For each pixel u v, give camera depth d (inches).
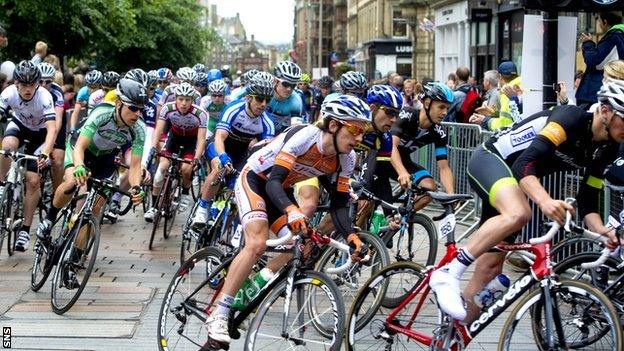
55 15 855.1
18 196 377.1
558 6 334.3
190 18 1790.1
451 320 210.5
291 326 219.0
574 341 215.5
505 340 202.5
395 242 313.3
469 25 1230.3
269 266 236.2
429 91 313.7
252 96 357.1
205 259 247.0
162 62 1759.4
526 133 216.1
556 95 354.9
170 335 245.4
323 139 224.2
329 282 213.9
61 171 438.0
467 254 207.8
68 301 294.4
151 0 1688.0
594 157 215.2
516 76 461.4
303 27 4933.6
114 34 960.3
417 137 318.7
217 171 359.9
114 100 312.2
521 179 204.4
